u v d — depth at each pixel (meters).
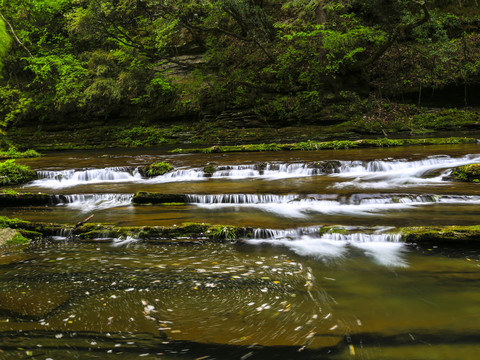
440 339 2.87
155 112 25.67
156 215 7.24
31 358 2.72
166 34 20.94
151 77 24.73
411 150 13.95
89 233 6.27
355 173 11.14
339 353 2.71
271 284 4.06
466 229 5.20
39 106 26.28
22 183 12.08
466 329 3.01
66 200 8.94
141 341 2.94
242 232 5.96
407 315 3.28
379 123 20.67
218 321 3.25
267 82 23.02
